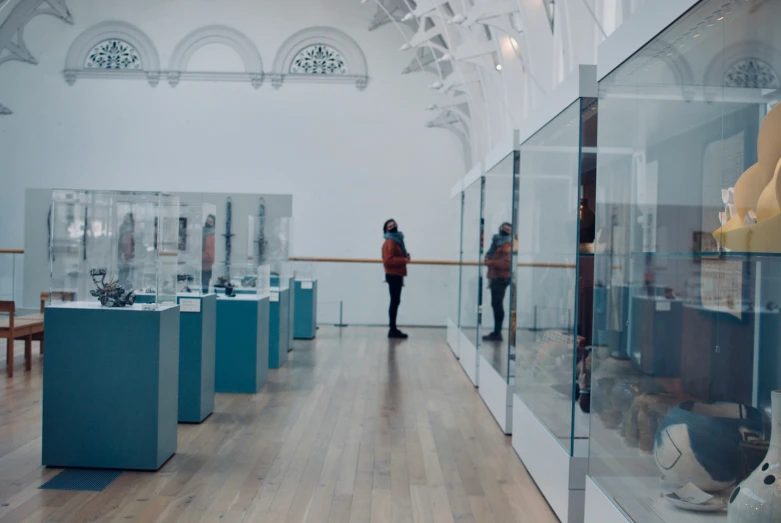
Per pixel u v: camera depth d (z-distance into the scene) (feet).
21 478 14.20
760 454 6.52
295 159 48.83
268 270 25.62
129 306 14.97
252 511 12.72
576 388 11.68
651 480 8.20
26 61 48.57
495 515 12.82
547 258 13.80
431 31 32.01
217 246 24.53
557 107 13.01
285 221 30.37
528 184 15.99
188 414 19.24
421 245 48.65
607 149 10.44
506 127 29.19
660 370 8.16
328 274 46.80
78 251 14.94
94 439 14.85
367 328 44.96
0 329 25.04
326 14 49.01
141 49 48.91
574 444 11.77
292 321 34.53
